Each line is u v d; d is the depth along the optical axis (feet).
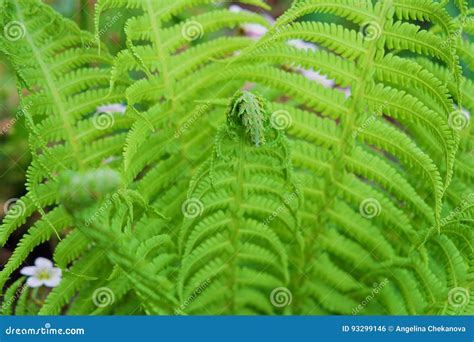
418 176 2.53
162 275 2.38
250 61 2.35
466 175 2.43
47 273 2.58
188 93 2.45
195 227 2.33
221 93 2.51
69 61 2.42
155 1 2.39
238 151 2.24
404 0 2.22
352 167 2.37
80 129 2.42
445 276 2.48
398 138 2.27
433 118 2.22
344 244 2.44
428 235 2.25
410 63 2.24
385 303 2.43
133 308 2.46
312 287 2.47
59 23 2.38
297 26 2.27
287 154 2.20
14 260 2.31
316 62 2.30
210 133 2.49
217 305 2.45
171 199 2.46
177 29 2.42
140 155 2.41
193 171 2.48
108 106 2.84
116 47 3.05
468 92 2.39
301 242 2.35
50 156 2.25
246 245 2.40
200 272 2.39
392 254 2.40
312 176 2.41
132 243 2.24
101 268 2.43
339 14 2.27
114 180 2.13
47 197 2.36
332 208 2.42
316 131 2.35
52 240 2.93
